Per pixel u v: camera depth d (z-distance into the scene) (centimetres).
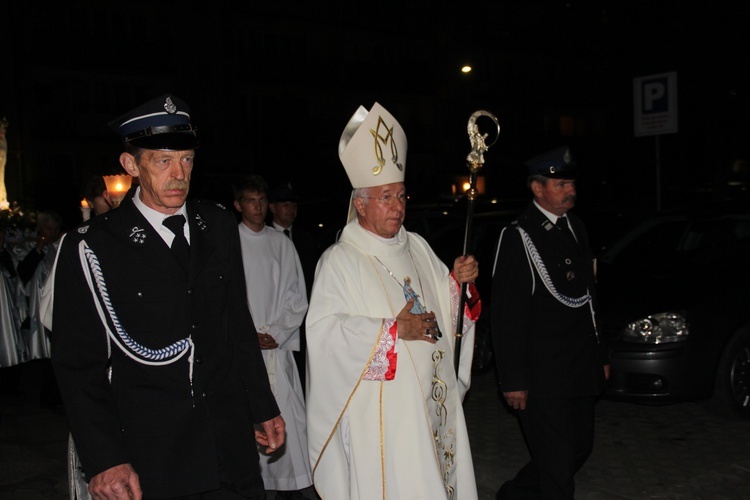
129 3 2583
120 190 424
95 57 2541
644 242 717
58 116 2506
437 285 337
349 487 307
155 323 250
